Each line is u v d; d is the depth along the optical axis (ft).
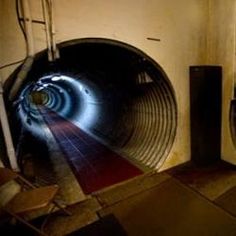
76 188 15.15
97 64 18.01
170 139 16.63
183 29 15.46
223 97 16.58
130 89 19.39
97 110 30.86
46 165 18.99
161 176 15.89
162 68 15.10
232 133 16.49
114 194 14.17
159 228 10.90
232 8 14.76
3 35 10.26
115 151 21.86
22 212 8.84
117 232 10.79
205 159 16.94
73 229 11.15
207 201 12.68
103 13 12.41
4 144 11.32
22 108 25.81
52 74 21.08
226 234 10.17
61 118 47.57
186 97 16.72
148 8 13.80
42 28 10.97
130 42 13.52
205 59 16.93
